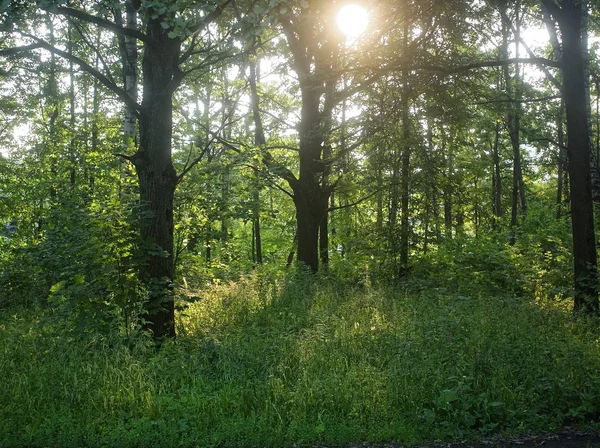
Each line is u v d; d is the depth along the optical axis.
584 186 12.88
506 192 36.62
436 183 18.69
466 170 23.38
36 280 14.12
